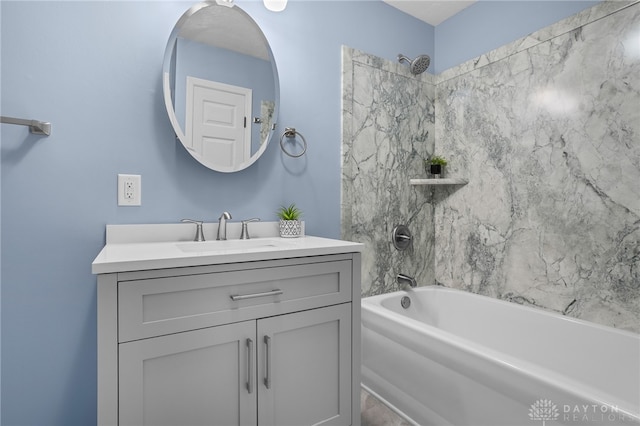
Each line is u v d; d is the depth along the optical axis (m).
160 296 0.96
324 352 1.27
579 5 1.67
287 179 1.80
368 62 2.11
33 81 1.23
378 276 2.15
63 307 1.28
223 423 1.05
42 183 1.25
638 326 1.46
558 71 1.75
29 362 1.23
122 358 0.90
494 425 1.17
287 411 1.18
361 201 2.07
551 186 1.78
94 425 1.33
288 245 1.33
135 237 1.38
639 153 1.46
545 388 1.01
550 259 1.78
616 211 1.53
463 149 2.25
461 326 2.10
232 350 1.07
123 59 1.38
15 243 1.21
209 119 1.53
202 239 1.47
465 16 2.27
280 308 1.16
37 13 1.24
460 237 2.27
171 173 1.48
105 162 1.34
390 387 1.66
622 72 1.51
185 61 1.48
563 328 1.63
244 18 1.62
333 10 1.98
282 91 1.78
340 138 2.00
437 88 2.45
